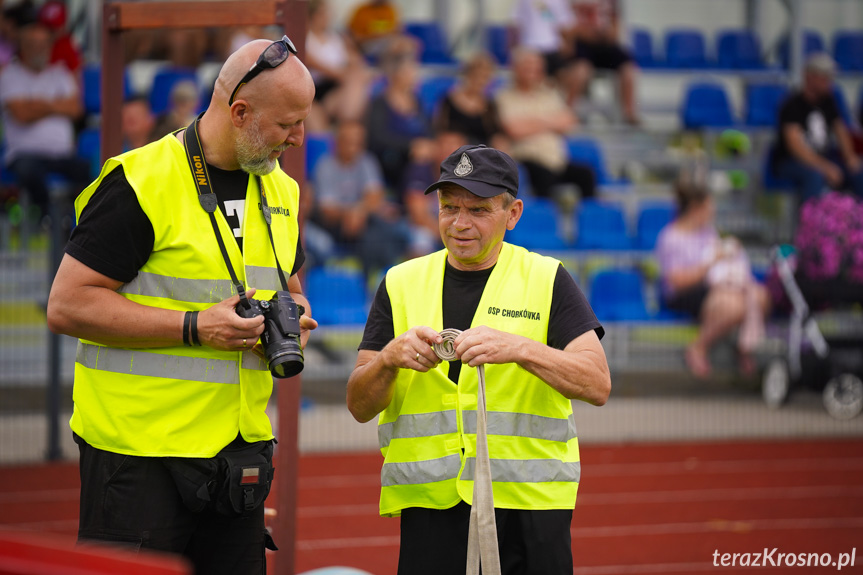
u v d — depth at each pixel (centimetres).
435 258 1302
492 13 5609
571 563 1248
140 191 1184
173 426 1209
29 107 4034
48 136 4062
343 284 3884
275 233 1296
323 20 4466
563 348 1238
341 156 4138
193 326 1173
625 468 3169
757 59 5662
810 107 4822
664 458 3300
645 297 4216
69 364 3719
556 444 1246
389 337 1288
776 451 3406
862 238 3794
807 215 3872
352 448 3341
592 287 4184
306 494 2817
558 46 5031
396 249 4059
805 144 4794
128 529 1204
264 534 1316
